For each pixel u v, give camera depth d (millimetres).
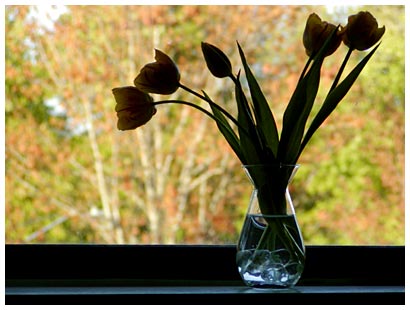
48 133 2889
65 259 1380
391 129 2770
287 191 1275
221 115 1336
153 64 1220
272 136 1279
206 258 1402
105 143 2943
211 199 2977
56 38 2812
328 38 1237
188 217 2975
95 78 2869
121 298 1227
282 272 1248
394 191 2803
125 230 2955
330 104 1263
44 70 2822
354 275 1412
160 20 2867
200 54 2867
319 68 1261
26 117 2857
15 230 2867
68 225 2920
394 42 2627
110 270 1385
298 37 2787
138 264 1392
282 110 2773
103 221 2945
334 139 2826
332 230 2828
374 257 1422
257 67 2797
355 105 2770
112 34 2859
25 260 1370
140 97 1223
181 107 2959
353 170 2818
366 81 2703
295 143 1266
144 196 2973
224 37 2826
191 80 2879
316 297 1245
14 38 2770
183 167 2982
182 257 1400
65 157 2912
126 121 1228
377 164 2803
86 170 2941
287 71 2787
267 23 2807
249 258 1258
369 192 2814
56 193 2910
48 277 1372
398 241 2809
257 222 1262
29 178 2887
